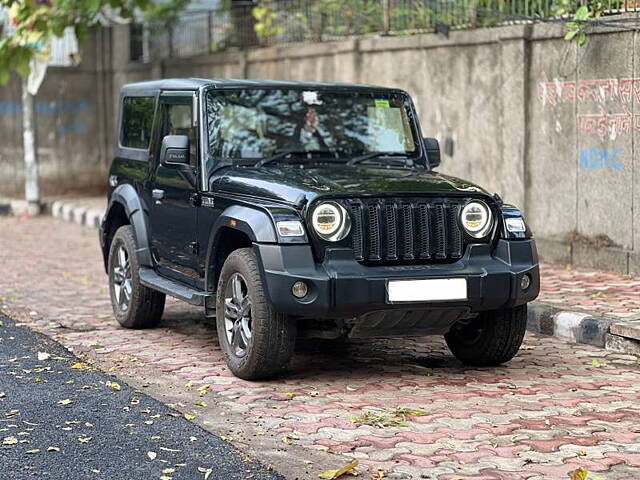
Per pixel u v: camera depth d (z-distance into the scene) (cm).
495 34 1420
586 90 1297
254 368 875
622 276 1256
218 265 943
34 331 1105
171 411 806
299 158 980
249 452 712
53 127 2355
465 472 671
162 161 964
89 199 2308
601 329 1012
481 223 883
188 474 667
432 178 920
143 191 1081
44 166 2355
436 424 772
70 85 2361
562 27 1321
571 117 1323
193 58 2133
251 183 907
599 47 1273
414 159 1019
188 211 981
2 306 1250
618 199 1266
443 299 852
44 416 793
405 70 1596
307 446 725
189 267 988
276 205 865
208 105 980
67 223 2089
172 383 894
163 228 1036
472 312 884
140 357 988
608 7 1269
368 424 773
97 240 1841
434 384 885
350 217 852
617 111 1255
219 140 971
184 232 991
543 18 1336
